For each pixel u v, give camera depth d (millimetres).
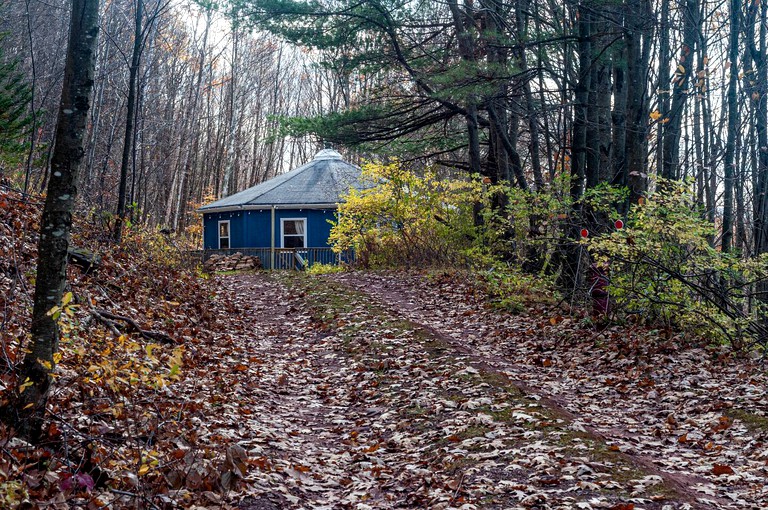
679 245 12758
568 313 14203
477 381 9422
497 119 20062
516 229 18406
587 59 17203
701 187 23812
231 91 51812
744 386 9180
